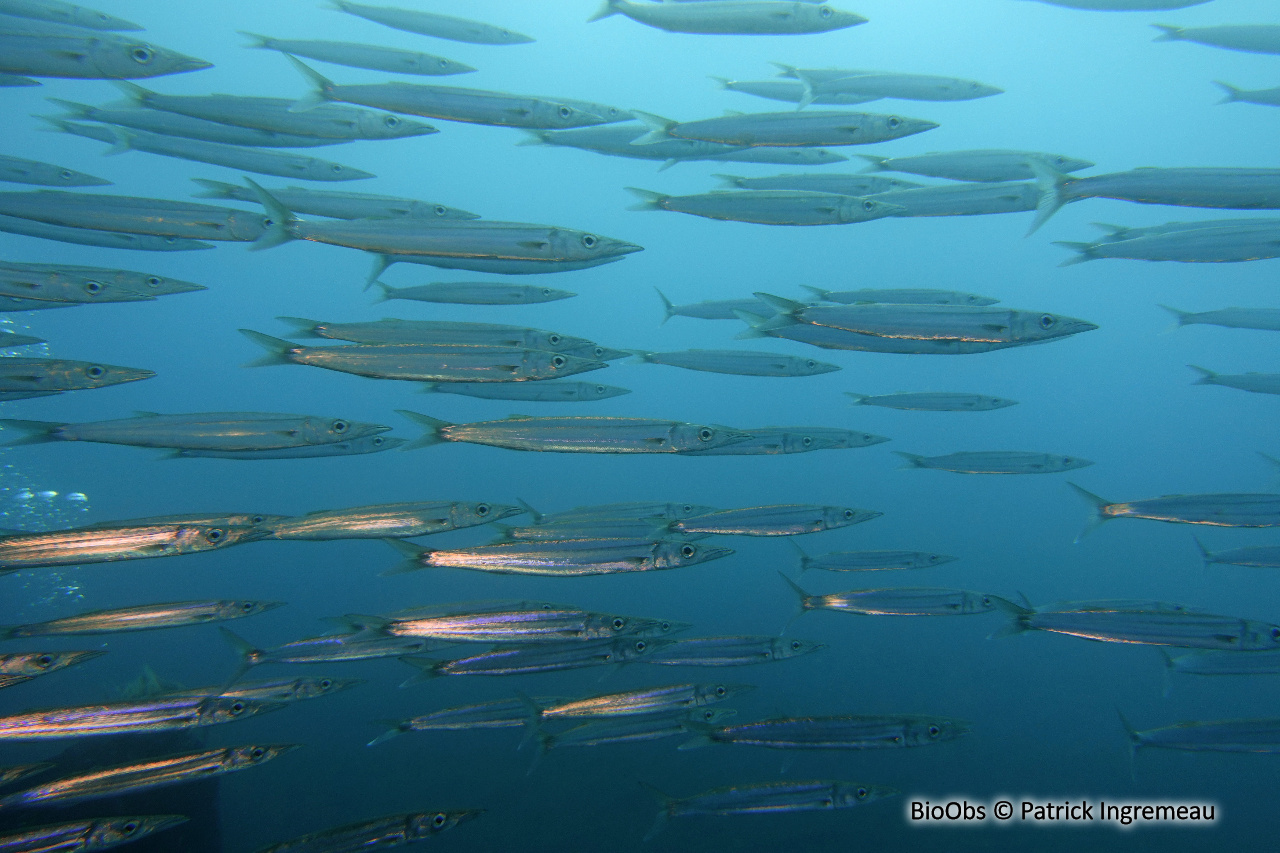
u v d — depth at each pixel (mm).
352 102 989
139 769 864
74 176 1155
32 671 850
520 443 906
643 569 872
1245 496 949
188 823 1358
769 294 962
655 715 985
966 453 1248
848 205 1034
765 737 968
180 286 1013
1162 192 876
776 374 1202
